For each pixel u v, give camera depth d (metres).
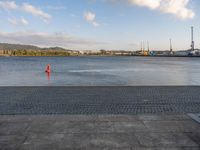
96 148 4.21
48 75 23.98
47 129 5.27
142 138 4.71
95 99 9.52
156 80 18.72
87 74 25.39
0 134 4.95
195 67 40.41
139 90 11.91
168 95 10.49
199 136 4.82
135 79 19.56
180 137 4.76
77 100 9.31
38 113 7.26
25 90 11.88
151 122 5.82
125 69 35.00
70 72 28.73
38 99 9.55
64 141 4.55
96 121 5.91
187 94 10.77
